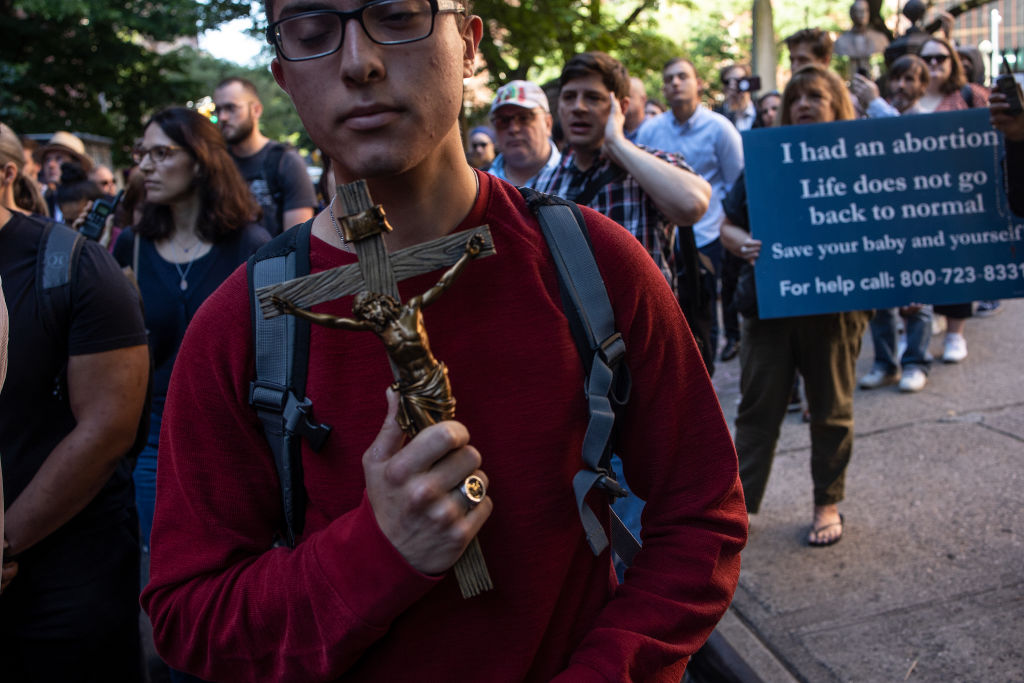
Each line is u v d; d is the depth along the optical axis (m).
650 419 1.15
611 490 1.08
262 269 1.11
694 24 23.52
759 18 12.79
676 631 1.09
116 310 2.06
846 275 3.61
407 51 0.96
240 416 1.11
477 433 1.04
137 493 2.96
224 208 3.04
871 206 3.64
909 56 5.72
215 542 1.10
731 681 2.69
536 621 1.05
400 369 0.95
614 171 3.03
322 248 1.10
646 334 1.14
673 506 1.16
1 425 1.99
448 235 0.99
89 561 2.11
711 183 6.17
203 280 3.03
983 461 4.26
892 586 3.29
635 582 1.13
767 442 3.62
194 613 1.07
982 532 3.59
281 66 1.03
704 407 1.18
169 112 3.05
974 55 7.63
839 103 3.79
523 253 1.09
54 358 2.03
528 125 3.54
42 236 2.05
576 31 11.66
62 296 2.00
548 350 1.06
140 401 2.12
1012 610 3.04
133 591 2.23
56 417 2.05
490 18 10.55
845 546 3.62
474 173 1.14
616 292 1.13
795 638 3.05
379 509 0.95
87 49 17.25
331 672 1.01
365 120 0.96
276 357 1.07
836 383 3.56
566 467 1.07
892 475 4.25
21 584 2.05
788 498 4.17
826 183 3.67
